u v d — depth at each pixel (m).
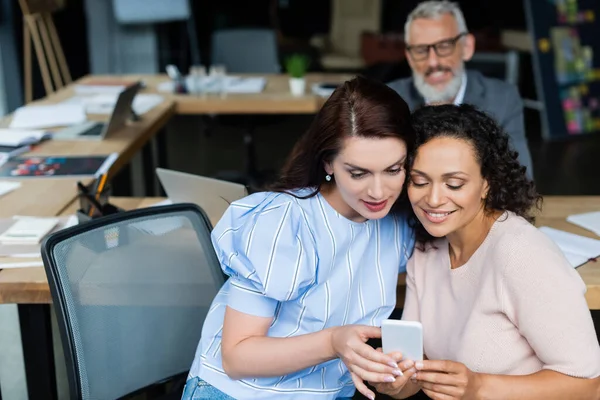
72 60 6.39
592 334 1.36
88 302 1.54
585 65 5.87
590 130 5.85
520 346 1.43
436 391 1.37
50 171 2.59
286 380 1.45
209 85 4.01
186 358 1.74
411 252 1.60
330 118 1.30
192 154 4.47
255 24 7.79
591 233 2.09
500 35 6.48
